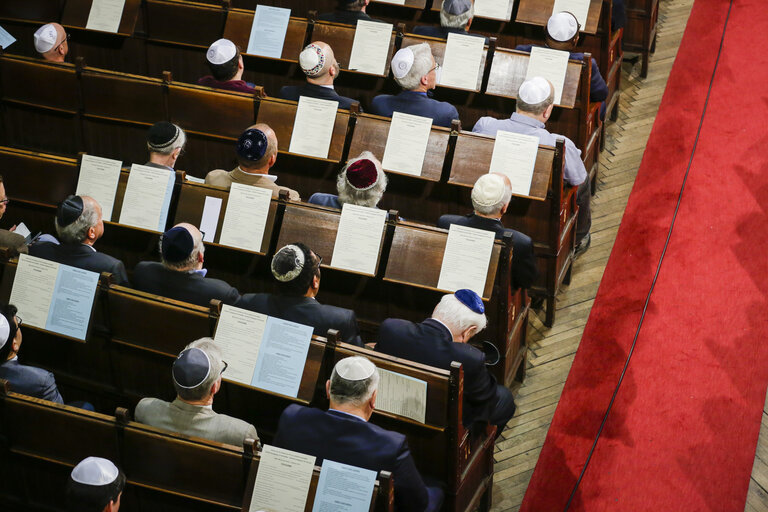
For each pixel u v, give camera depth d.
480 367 9.96
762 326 13.71
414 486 8.82
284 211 12.23
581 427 12.50
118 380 11.34
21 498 10.19
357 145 13.67
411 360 10.10
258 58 16.59
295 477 8.60
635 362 13.37
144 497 9.46
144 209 12.80
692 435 12.13
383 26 15.79
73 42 17.88
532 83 13.39
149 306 10.63
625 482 11.59
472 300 10.19
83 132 15.52
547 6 16.70
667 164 17.52
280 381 10.11
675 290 14.59
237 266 12.73
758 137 17.78
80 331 10.91
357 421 8.90
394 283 11.97
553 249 13.31
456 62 15.30
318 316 10.45
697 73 20.02
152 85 14.70
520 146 12.80
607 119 18.94
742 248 15.25
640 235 15.91
